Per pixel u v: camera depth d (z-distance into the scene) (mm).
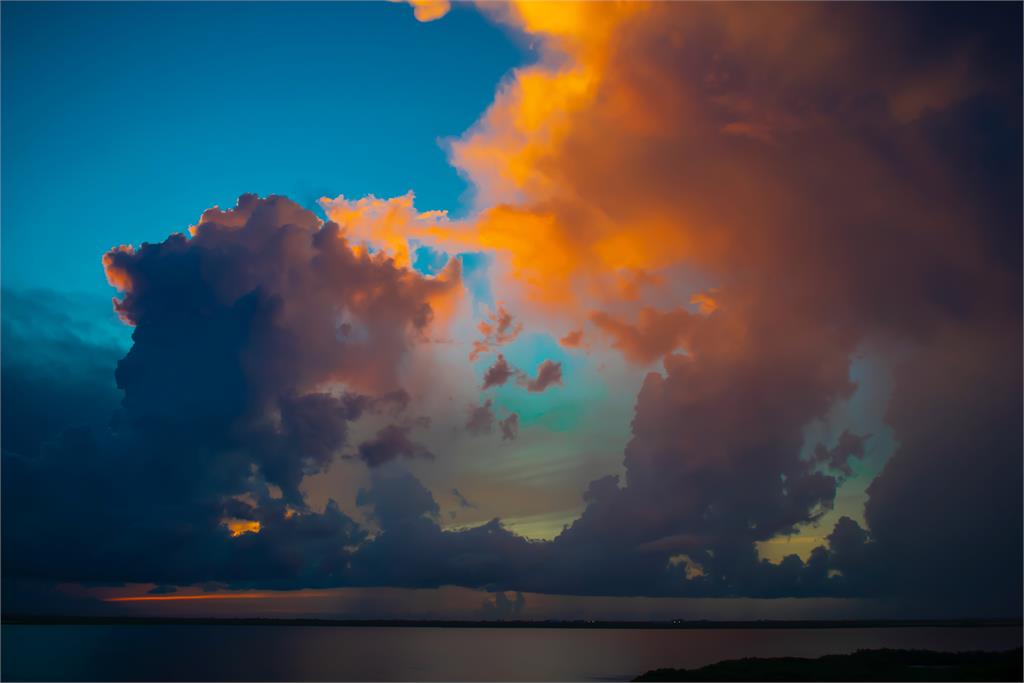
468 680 113562
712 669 79250
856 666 76375
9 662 138250
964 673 69562
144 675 117000
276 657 155625
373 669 127562
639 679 78875
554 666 132125
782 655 152000
